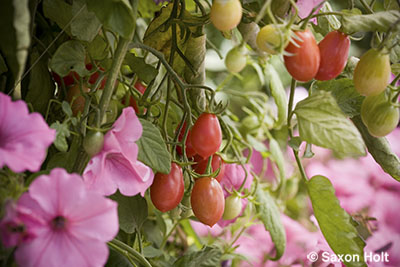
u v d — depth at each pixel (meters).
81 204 0.45
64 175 0.45
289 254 0.87
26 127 0.45
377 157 0.63
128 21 0.48
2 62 0.54
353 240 0.62
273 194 0.89
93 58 0.60
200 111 0.61
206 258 0.65
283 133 0.90
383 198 0.96
